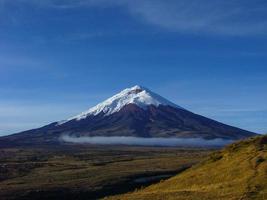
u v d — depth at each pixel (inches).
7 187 4402.1
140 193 2428.6
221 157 2898.6
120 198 2261.3
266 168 2330.2
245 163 2529.5
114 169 5797.2
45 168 6594.5
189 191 2185.0
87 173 5433.1
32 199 3880.4
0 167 6663.4
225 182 2311.8
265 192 1945.1
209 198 1930.4
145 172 5172.2
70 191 4133.9
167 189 2581.2
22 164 7347.4
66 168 6466.5
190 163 6274.6
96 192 4119.1
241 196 1902.1
